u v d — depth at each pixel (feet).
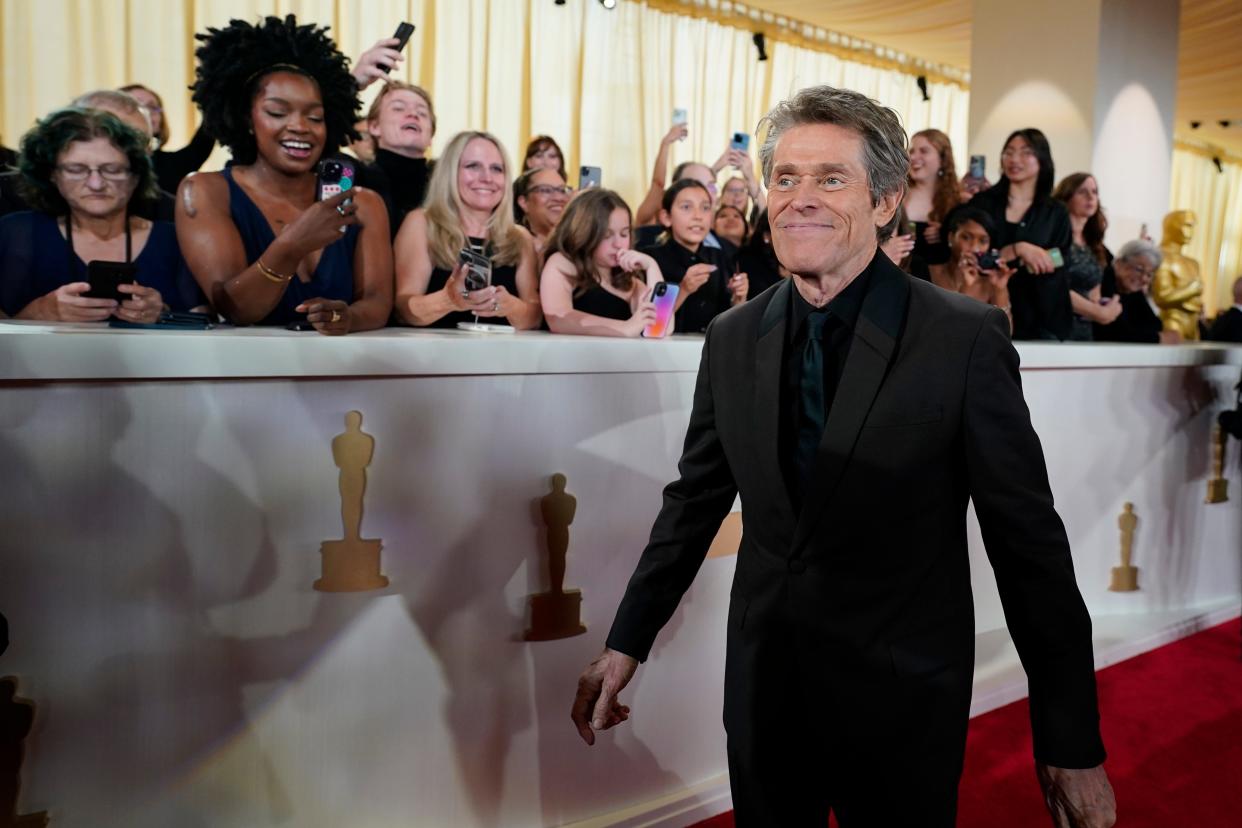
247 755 4.91
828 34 20.97
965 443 3.43
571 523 5.84
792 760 3.83
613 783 6.18
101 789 4.56
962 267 10.57
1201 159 33.42
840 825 3.89
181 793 4.75
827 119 3.35
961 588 3.64
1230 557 10.94
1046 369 8.60
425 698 5.41
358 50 14.21
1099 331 12.50
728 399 3.80
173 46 12.59
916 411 3.41
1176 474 10.10
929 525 3.52
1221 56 20.70
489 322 7.96
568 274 7.73
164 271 6.56
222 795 4.86
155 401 4.52
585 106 17.15
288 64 6.41
